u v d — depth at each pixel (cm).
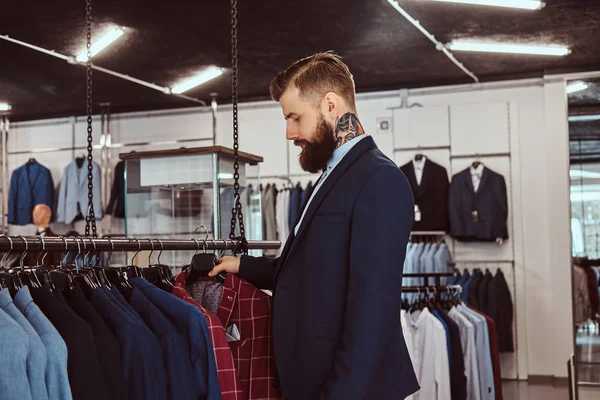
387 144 791
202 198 368
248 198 409
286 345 184
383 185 175
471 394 415
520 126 758
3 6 516
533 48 660
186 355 179
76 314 163
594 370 690
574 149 721
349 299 171
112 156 896
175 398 175
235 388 193
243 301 212
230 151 374
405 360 181
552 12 561
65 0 505
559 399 629
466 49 659
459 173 752
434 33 613
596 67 729
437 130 777
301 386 180
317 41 626
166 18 554
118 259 572
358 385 165
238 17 555
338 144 191
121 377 163
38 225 659
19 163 937
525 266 749
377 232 172
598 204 707
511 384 712
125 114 898
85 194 874
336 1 524
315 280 179
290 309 184
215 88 799
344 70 194
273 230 788
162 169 377
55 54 645
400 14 557
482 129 766
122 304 182
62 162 922
